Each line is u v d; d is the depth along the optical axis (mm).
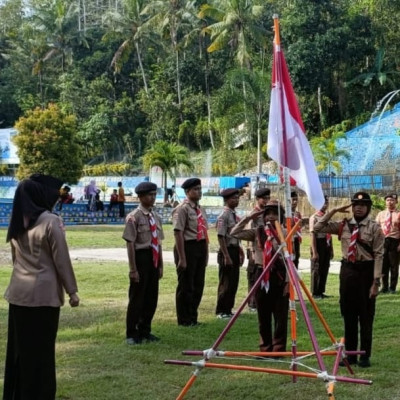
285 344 7914
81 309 11234
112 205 36812
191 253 9867
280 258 7613
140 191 8805
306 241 23766
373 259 7484
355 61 52188
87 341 8891
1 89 70312
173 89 60906
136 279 8664
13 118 70688
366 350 7570
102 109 61406
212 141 53406
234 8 48750
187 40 55812
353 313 7602
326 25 50844
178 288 9953
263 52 52281
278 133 6902
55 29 64250
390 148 41594
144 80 60844
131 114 61250
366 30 51406
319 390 6754
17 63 70500
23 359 5652
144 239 8766
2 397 6207
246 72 41594
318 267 12312
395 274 13438
